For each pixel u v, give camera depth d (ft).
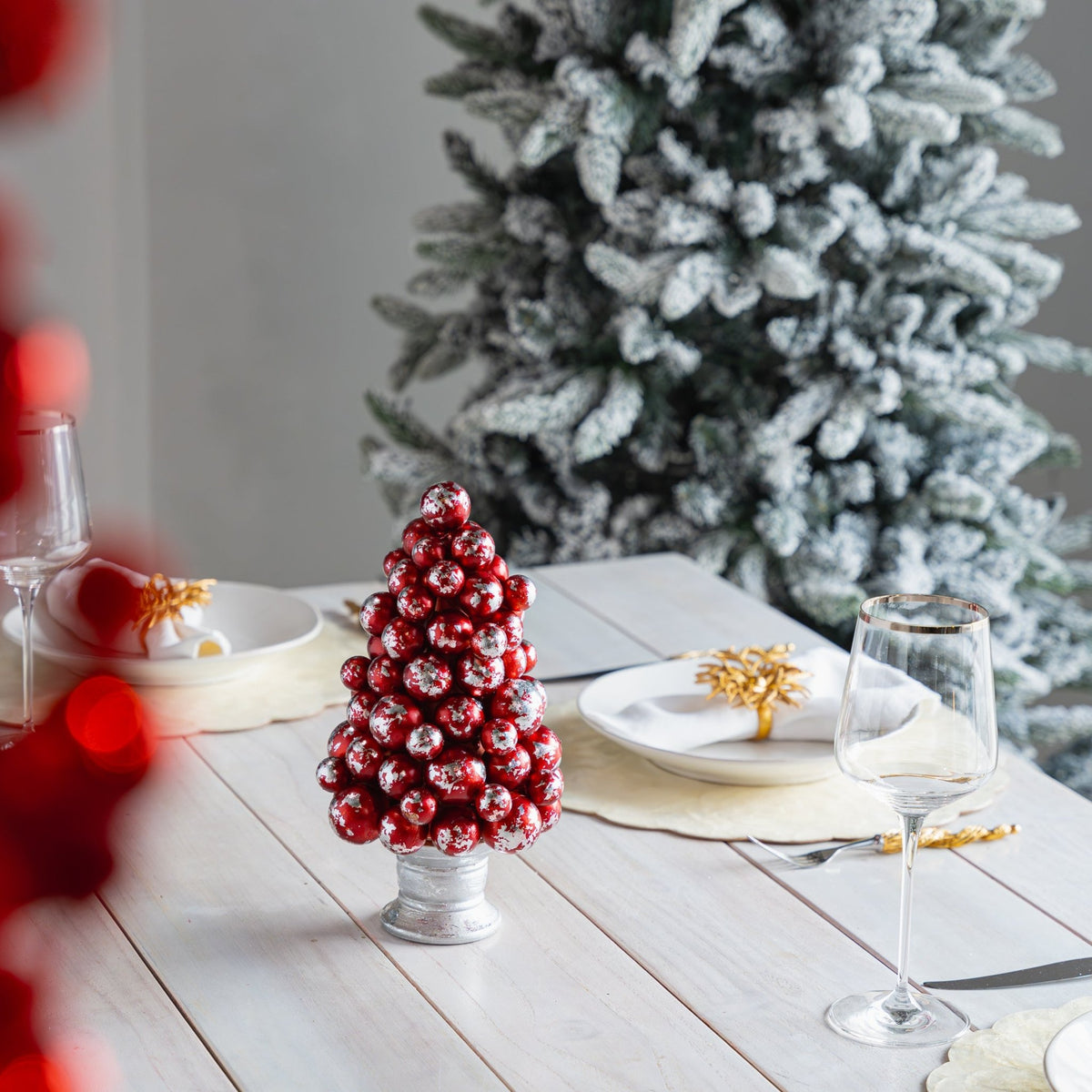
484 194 16.42
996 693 15.37
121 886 2.54
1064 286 20.53
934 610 8.09
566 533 15.52
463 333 16.49
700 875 8.57
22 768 2.21
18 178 1.99
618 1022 7.98
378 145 22.74
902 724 7.87
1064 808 8.98
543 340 14.97
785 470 14.53
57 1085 2.35
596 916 8.38
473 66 16.03
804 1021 7.99
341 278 22.99
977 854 8.71
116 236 20.65
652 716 9.14
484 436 15.99
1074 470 20.88
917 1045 7.91
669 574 11.45
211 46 21.02
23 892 2.15
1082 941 8.31
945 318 14.58
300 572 23.94
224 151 21.58
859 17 13.34
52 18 1.92
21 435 2.04
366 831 8.23
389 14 22.24
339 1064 7.85
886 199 14.44
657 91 14.47
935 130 13.35
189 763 9.14
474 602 8.19
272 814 8.86
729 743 9.22
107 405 21.29
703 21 12.82
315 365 23.13
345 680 8.29
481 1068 7.84
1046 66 20.21
